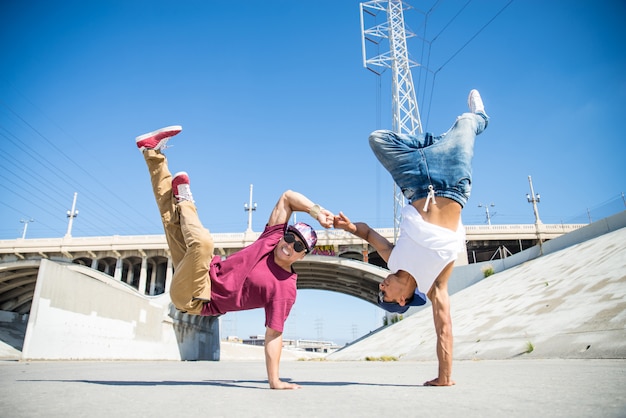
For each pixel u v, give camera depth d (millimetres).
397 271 3641
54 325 21625
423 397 2352
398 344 21938
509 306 16547
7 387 3230
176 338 40406
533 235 40594
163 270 49469
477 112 4199
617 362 5559
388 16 38656
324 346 156375
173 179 3518
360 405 2076
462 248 3547
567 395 2182
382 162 3977
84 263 49062
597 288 12172
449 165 3646
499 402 2035
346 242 42312
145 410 1977
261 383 3965
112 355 27438
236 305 3512
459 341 14469
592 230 22172
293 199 3777
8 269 41500
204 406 2115
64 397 2520
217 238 43656
